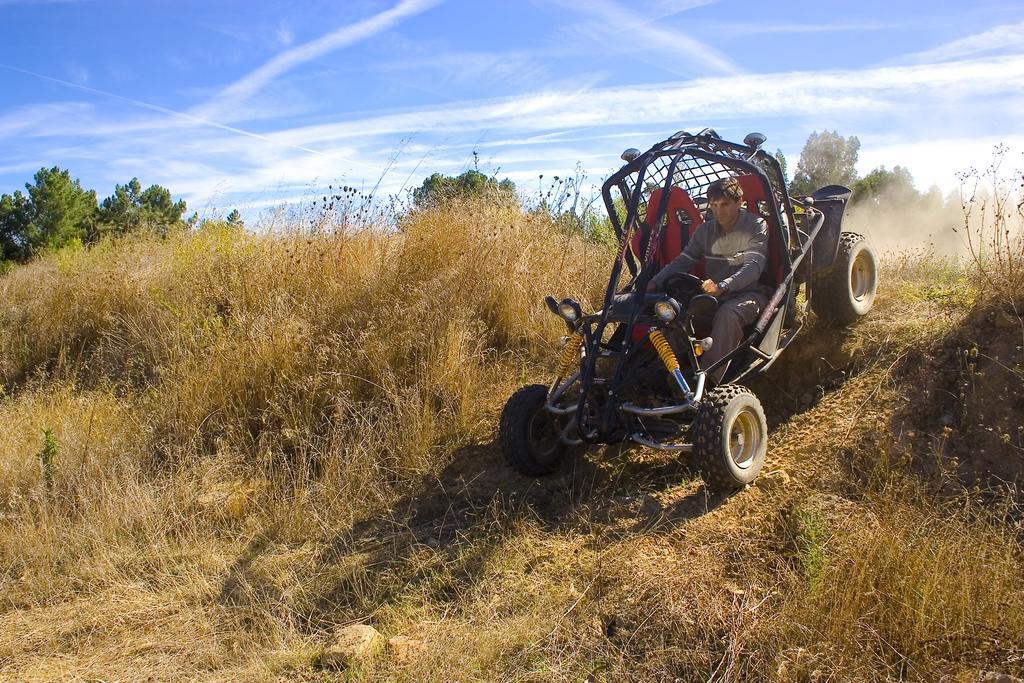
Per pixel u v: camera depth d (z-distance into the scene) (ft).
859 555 11.56
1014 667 9.84
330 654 12.03
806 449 15.37
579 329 16.43
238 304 24.57
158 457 19.27
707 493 14.32
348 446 17.71
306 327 21.52
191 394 20.24
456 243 24.14
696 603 11.55
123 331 26.07
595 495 15.72
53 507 17.04
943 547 11.35
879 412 15.58
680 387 14.53
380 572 14.29
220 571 14.96
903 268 21.84
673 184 17.88
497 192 27.71
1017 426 14.15
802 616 10.84
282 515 16.35
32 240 68.85
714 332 15.69
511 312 22.68
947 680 9.78
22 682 12.00
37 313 27.66
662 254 17.61
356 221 27.58
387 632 12.67
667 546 13.25
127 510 16.65
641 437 15.07
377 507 16.60
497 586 13.26
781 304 16.79
